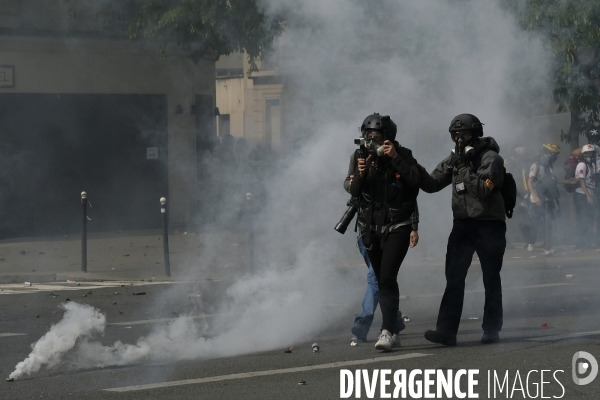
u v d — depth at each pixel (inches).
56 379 363.9
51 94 976.9
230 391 337.4
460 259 423.5
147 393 335.9
